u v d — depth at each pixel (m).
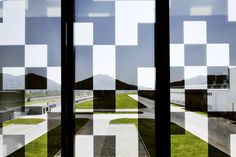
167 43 1.09
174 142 3.17
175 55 1.18
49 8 1.33
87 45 1.34
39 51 1.55
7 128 4.12
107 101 5.68
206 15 1.62
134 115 6.27
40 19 1.55
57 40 1.14
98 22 1.63
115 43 1.78
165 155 1.08
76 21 1.17
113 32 1.73
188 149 2.82
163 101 1.09
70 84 1.12
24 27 1.59
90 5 1.34
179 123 4.33
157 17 1.10
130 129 4.21
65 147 1.12
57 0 1.15
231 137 3.23
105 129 4.23
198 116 4.82
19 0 1.59
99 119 5.36
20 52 1.61
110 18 1.67
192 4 1.57
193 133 3.64
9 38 1.57
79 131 3.99
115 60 1.87
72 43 1.13
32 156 2.58
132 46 1.84
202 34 1.63
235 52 1.72
